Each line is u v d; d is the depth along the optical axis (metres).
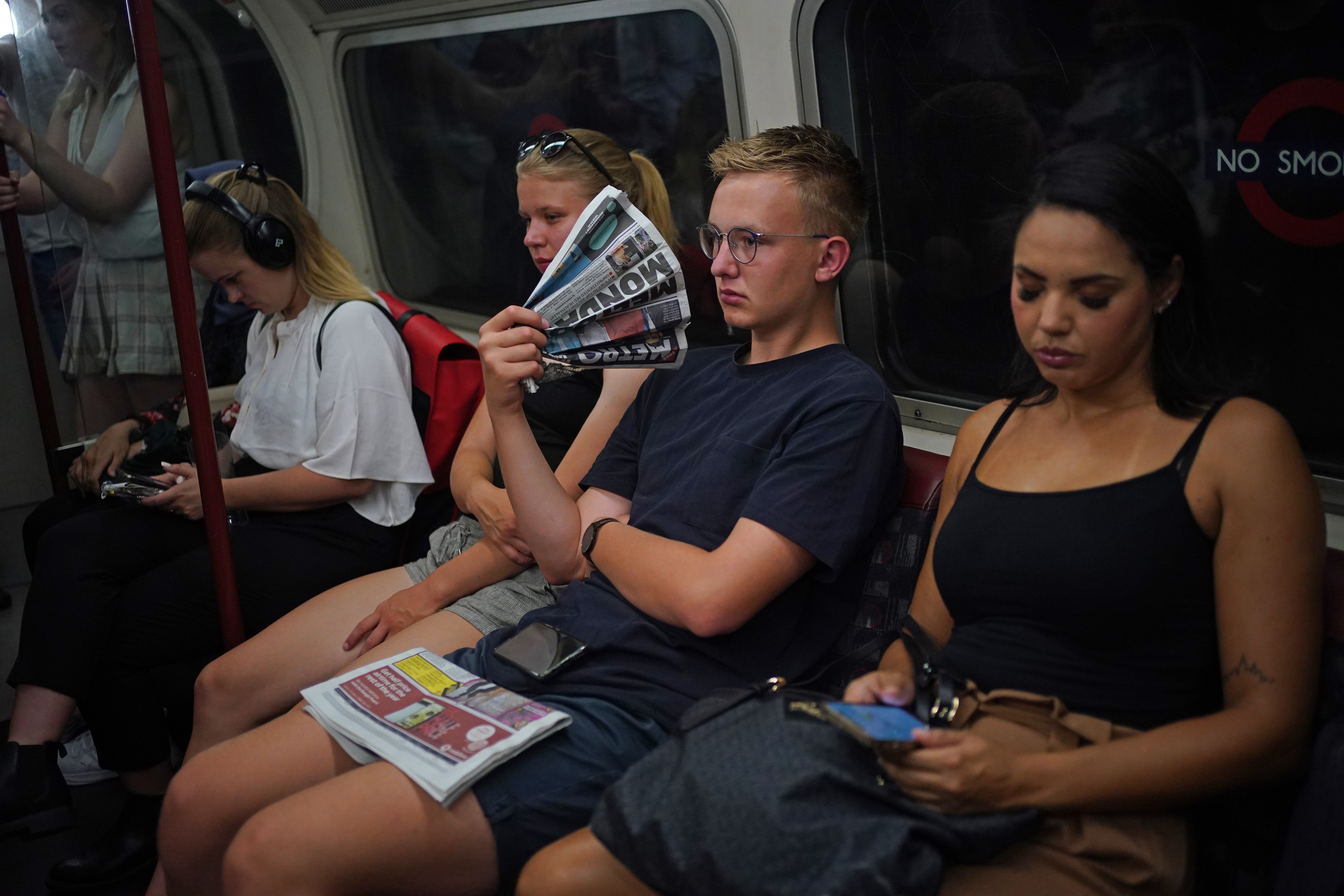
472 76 3.59
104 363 2.48
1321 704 1.28
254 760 1.61
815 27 2.33
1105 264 1.26
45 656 2.12
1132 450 1.34
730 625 1.53
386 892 1.42
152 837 2.20
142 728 2.20
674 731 1.35
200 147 3.87
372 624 2.03
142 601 2.18
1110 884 1.21
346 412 2.28
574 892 1.28
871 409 1.60
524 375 1.73
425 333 2.46
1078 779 1.20
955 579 1.46
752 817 1.17
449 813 1.43
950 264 2.34
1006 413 1.54
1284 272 1.78
